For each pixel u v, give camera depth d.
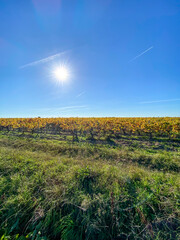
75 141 9.35
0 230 2.00
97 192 2.67
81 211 2.27
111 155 5.81
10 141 8.38
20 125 14.48
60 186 2.82
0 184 2.96
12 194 2.66
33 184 2.94
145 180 3.08
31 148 6.90
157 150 6.84
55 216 2.23
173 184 2.82
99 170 3.56
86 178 3.17
